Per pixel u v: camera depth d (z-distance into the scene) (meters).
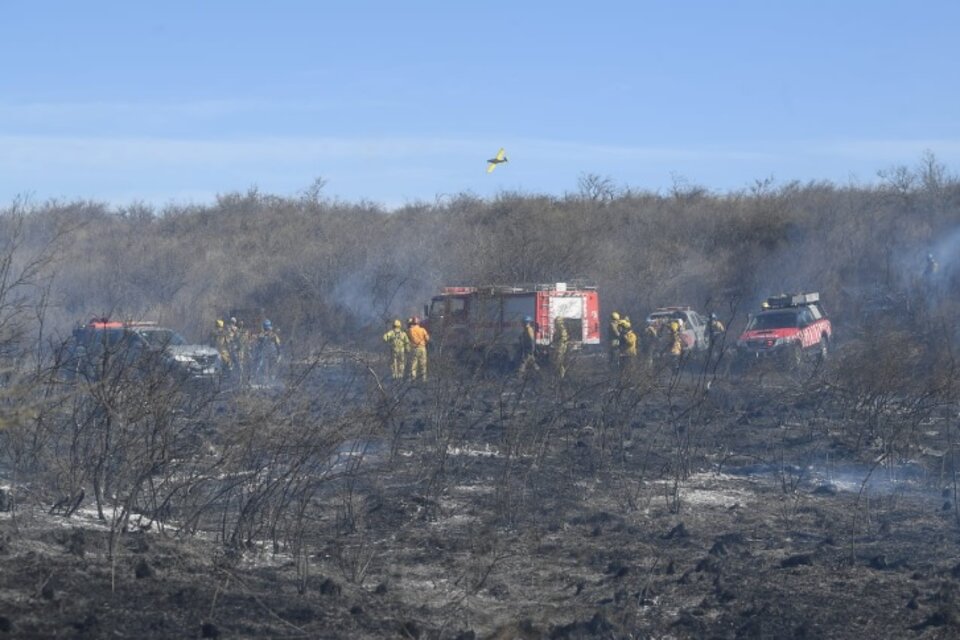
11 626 13.85
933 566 21.14
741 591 19.27
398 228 111.19
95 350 22.55
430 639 15.80
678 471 28.30
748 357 56.41
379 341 42.28
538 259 91.56
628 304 86.94
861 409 36.59
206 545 19.58
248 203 131.38
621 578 19.95
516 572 20.19
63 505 21.14
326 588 17.42
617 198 120.81
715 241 101.38
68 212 105.12
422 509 24.06
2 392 15.70
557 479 27.69
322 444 20.94
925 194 105.56
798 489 28.48
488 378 37.38
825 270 90.00
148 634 14.30
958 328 59.22
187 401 26.16
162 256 93.19
